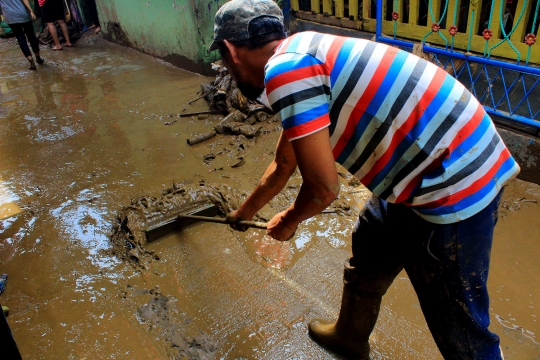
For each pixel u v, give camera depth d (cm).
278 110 127
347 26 481
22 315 242
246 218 209
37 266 278
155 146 429
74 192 357
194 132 455
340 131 136
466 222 133
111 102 554
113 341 224
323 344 216
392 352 213
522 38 331
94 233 307
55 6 816
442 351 155
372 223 167
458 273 139
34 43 730
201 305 244
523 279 248
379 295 184
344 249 280
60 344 223
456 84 134
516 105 346
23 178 383
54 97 584
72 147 436
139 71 683
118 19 806
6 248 296
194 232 299
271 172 187
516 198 318
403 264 157
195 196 317
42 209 336
